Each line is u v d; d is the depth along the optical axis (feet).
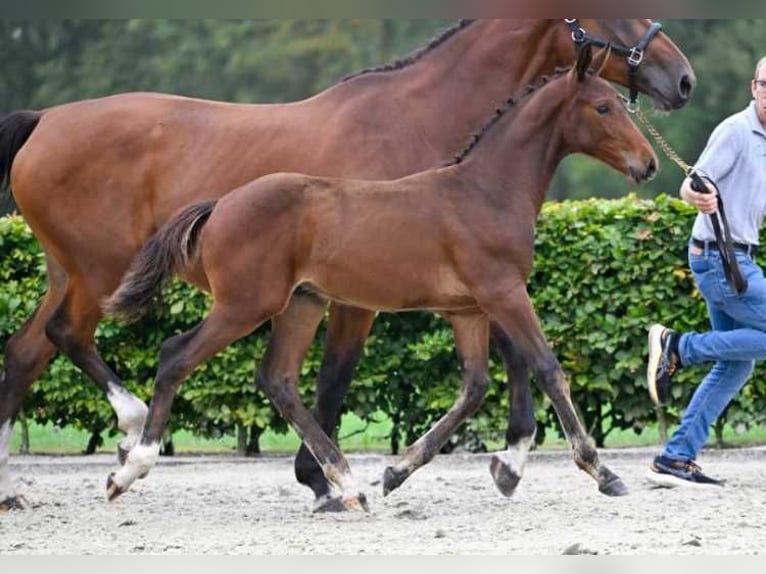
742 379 38.93
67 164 39.17
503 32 38.24
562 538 31.37
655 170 35.60
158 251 35.12
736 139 37.63
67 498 40.60
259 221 34.63
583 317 46.80
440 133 37.70
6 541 32.45
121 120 39.14
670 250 46.60
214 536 32.78
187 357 34.73
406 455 36.17
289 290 34.96
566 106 35.65
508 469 37.47
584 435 35.19
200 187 38.17
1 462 38.78
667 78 38.70
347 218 34.83
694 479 39.32
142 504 39.17
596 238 46.80
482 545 30.58
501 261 34.94
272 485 43.32
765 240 45.73
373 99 37.88
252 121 38.45
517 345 35.01
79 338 39.83
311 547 30.73
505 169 35.50
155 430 34.78
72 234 39.34
